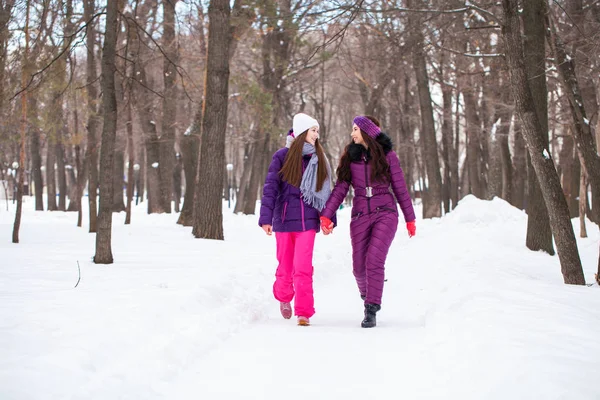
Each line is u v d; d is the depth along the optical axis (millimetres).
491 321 4227
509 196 26375
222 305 5695
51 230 14594
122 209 31516
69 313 4379
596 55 11086
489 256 11023
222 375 3688
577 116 9242
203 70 20531
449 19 13695
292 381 3561
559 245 7500
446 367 3619
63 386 2992
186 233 13789
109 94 8180
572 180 22828
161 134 26406
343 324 5586
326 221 5641
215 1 12812
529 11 11344
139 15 17766
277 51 24609
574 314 4449
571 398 2688
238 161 52375
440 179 23516
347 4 12477
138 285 6082
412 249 13266
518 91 7250
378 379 3578
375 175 5656
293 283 5852
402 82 32750
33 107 12398
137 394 3207
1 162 33562
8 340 3514
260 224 5672
